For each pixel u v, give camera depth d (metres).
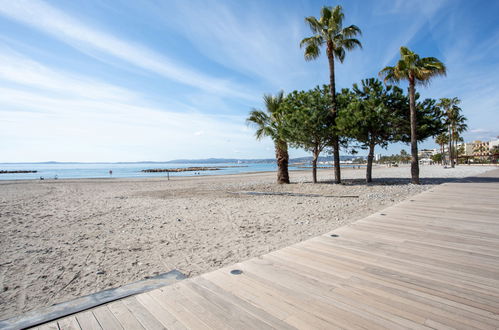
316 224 6.59
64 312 2.38
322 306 2.33
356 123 14.31
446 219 5.57
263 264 3.31
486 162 64.19
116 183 25.14
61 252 4.92
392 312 2.21
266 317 2.18
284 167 17.73
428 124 15.91
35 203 11.70
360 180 19.44
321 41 16.19
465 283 2.70
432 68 14.40
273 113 17.66
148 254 4.74
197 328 2.05
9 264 4.32
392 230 4.79
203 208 9.60
